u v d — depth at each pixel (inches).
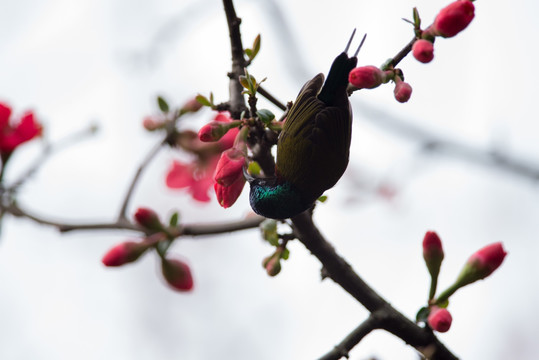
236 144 208.1
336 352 204.7
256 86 208.1
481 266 207.8
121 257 250.2
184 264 266.2
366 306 208.7
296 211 210.4
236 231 243.4
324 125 209.5
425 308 206.8
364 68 195.9
